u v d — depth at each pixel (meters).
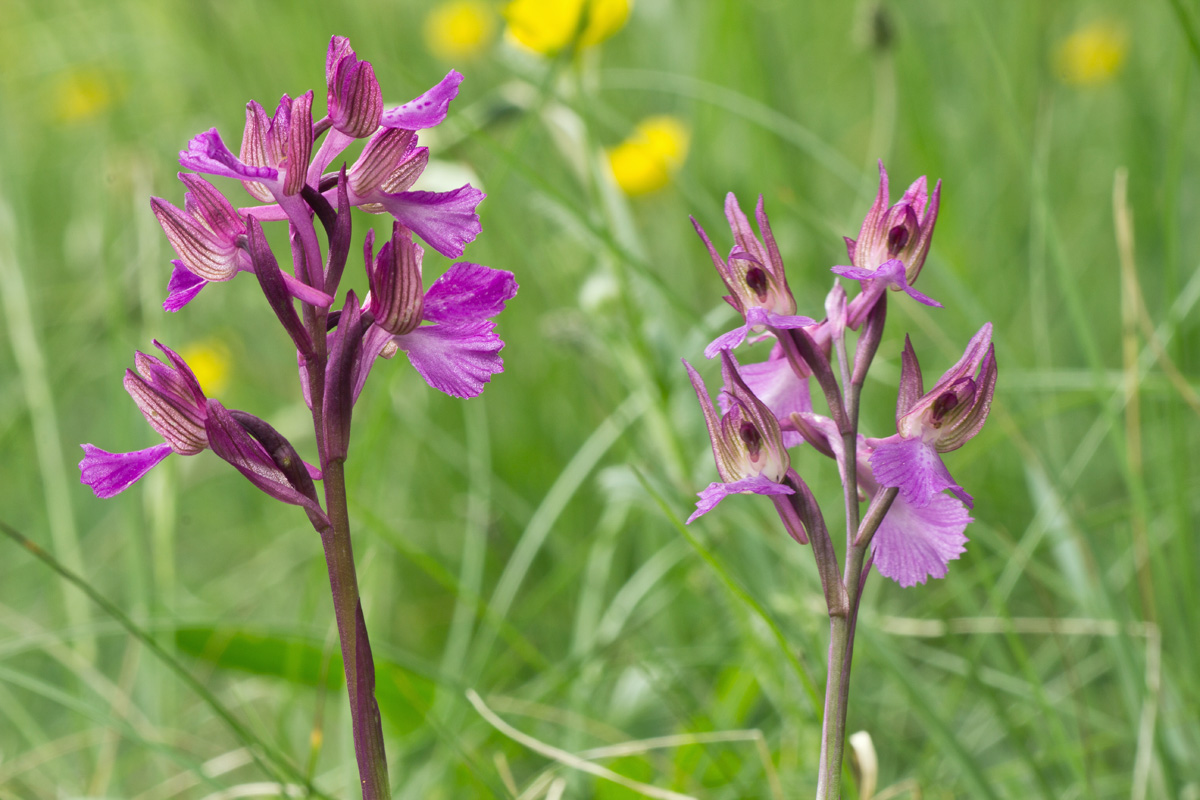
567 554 1.00
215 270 0.54
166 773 0.79
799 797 0.68
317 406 0.54
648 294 0.90
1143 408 0.96
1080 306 0.73
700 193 0.99
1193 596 0.68
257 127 0.54
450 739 0.65
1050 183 1.23
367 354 0.54
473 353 0.55
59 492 0.92
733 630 0.86
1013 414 0.97
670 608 0.89
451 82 0.54
